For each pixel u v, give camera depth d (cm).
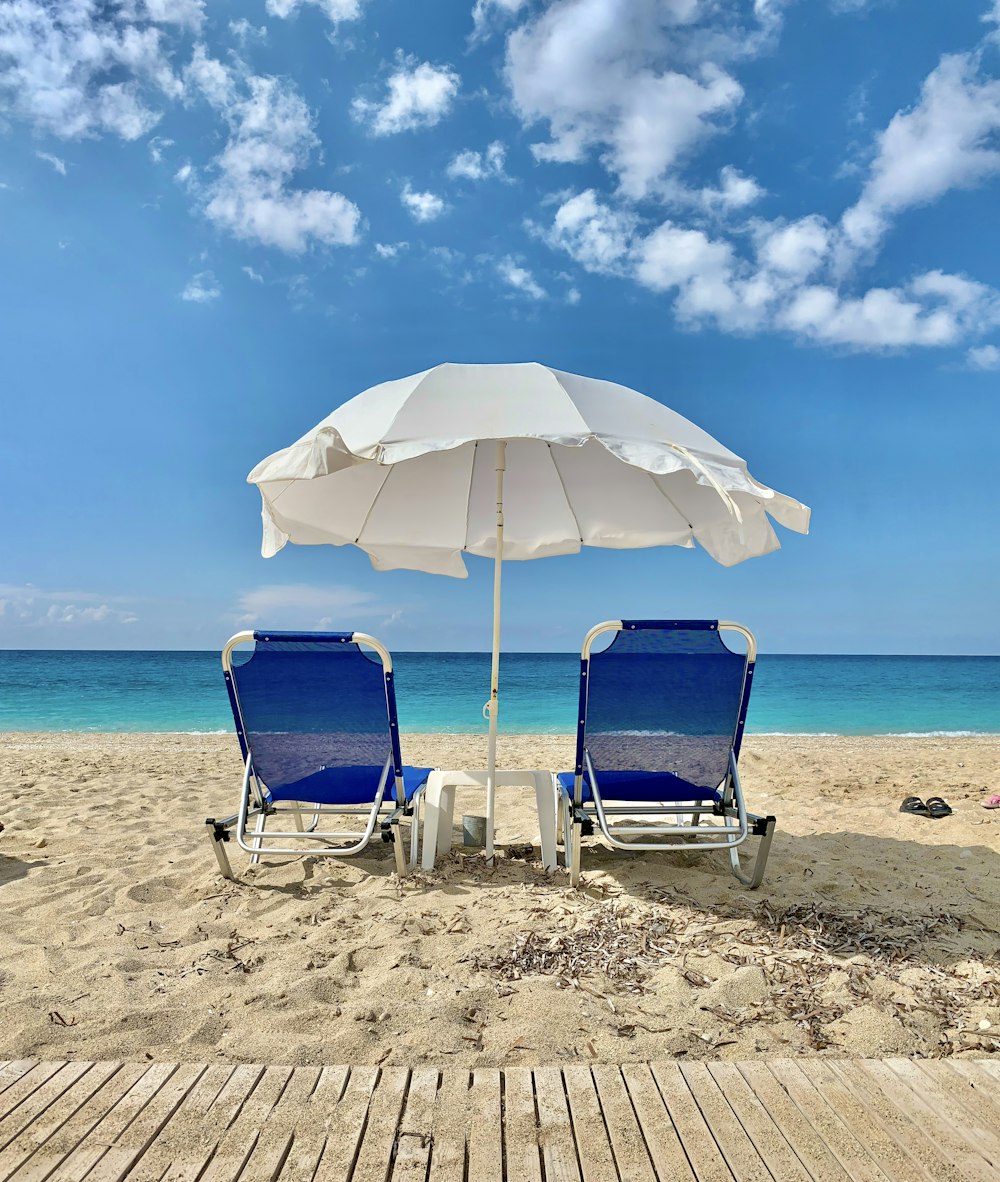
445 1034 221
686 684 340
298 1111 180
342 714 349
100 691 2339
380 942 284
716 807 361
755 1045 218
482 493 486
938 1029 226
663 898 331
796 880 360
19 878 363
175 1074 194
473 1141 170
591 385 364
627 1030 225
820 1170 162
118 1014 230
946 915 316
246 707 349
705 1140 170
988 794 581
